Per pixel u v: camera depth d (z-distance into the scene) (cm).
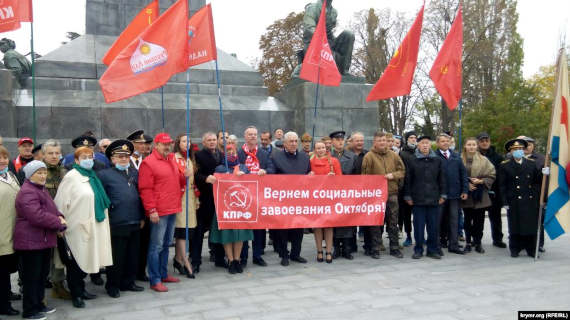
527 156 838
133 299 545
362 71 3362
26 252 478
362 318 453
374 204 745
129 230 562
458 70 819
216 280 625
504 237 1006
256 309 491
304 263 728
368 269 676
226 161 669
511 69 3381
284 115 1325
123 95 596
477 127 2711
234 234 658
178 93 1300
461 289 559
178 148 652
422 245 761
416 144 832
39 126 1074
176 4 626
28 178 480
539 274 638
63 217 514
